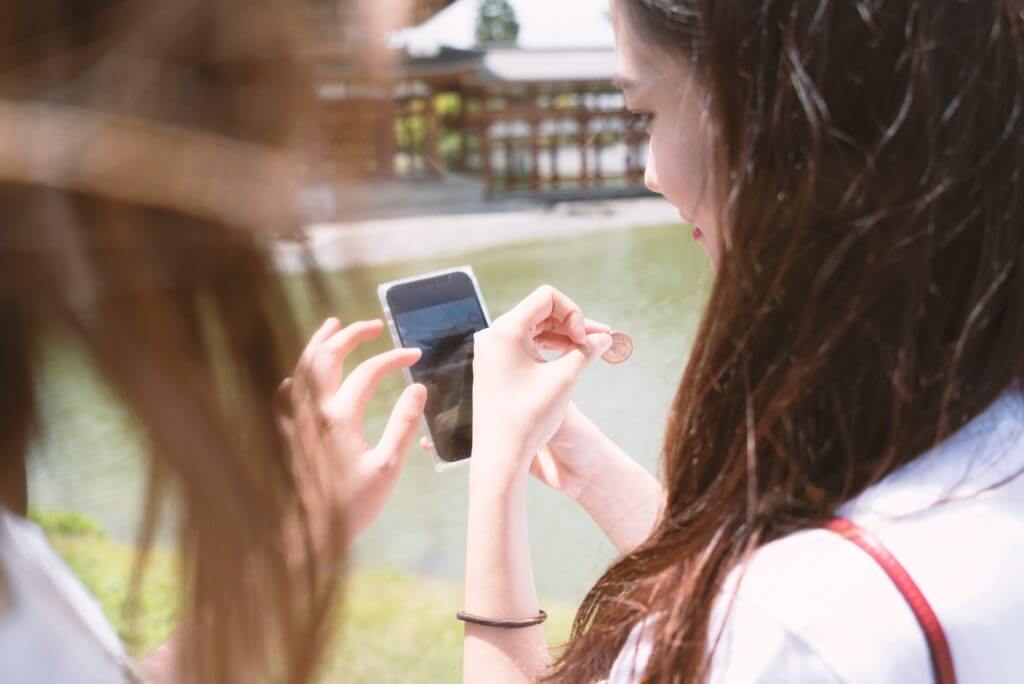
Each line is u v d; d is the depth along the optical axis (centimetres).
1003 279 63
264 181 40
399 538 340
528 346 91
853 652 55
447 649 270
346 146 43
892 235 61
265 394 44
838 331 62
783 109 61
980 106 62
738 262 65
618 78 76
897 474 62
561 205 2875
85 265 38
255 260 42
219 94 40
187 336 41
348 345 88
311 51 41
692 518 69
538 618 86
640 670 65
